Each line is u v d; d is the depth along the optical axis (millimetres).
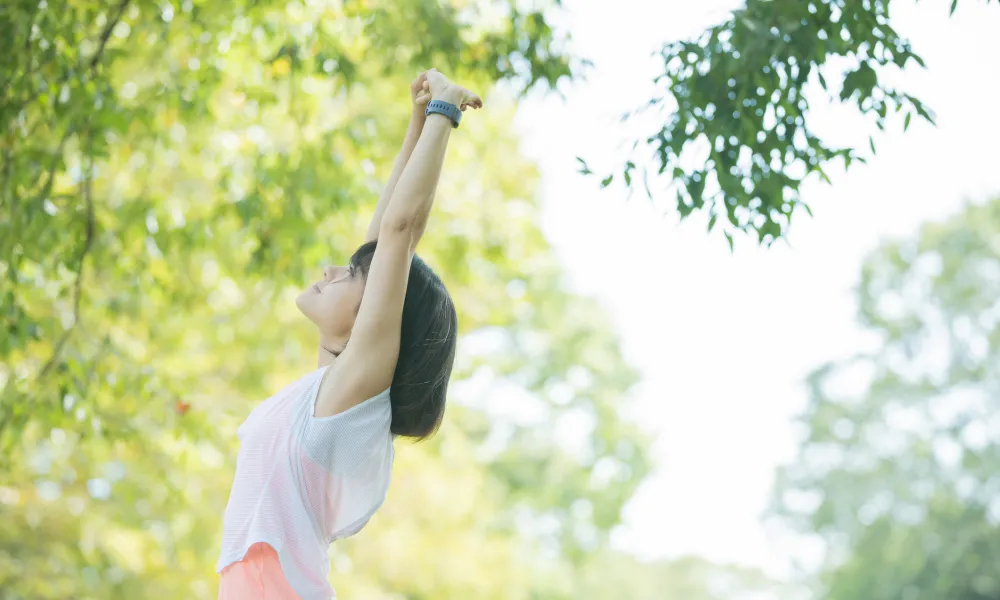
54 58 4902
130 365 5727
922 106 3766
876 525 24141
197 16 5535
